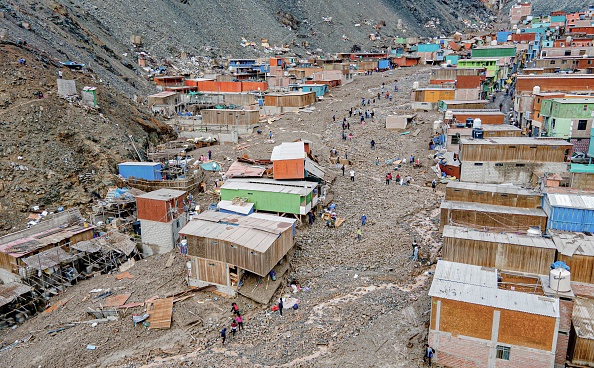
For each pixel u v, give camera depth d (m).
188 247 40.62
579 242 35.38
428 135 78.88
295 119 93.44
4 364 33.00
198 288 40.78
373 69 142.12
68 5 115.88
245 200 51.28
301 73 127.69
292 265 43.69
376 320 35.03
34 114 61.50
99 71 90.81
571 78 78.00
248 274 41.09
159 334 35.41
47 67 74.06
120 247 46.47
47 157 57.81
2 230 49.66
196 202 57.19
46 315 38.97
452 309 29.23
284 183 53.78
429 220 51.59
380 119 89.38
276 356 31.98
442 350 30.09
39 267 41.75
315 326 34.91
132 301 39.56
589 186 44.75
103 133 65.94
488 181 54.31
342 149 75.31
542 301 28.69
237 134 82.06
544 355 27.75
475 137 57.53
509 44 130.62
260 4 179.75
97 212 52.78
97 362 32.75
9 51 70.44
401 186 61.34
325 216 52.94
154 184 58.75
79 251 45.72
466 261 36.81
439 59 147.00
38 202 53.59
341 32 186.00
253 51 153.00
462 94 91.44
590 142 55.38
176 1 153.75
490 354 28.95
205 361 31.95
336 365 30.64
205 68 130.12
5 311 39.31
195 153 76.12
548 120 64.56
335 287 39.97
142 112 82.69
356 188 61.22
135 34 128.00
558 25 165.62
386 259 43.94
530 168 52.97
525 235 37.41
